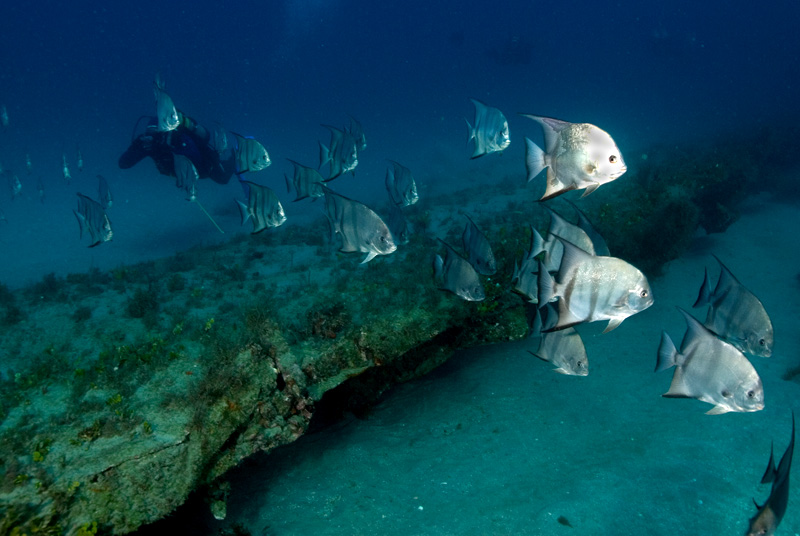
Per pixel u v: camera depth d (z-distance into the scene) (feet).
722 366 10.94
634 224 33.42
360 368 20.38
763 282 38.04
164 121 22.38
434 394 24.44
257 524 17.04
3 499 12.25
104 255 43.96
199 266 33.06
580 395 23.48
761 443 19.77
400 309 22.29
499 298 24.34
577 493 17.39
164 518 14.89
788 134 64.49
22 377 17.66
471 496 17.69
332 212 16.37
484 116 17.94
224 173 42.78
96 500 13.01
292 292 25.44
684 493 17.24
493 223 37.29
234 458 16.55
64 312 24.58
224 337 19.34
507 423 21.72
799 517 16.22
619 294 10.49
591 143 9.18
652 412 22.06
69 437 14.28
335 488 18.65
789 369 26.00
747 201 54.03
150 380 17.10
